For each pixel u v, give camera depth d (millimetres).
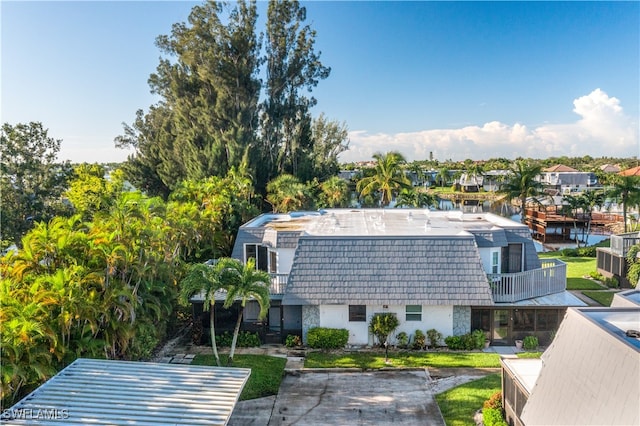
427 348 19594
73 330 14602
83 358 13484
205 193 33406
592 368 8961
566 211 50219
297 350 19578
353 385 16234
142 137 59062
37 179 33719
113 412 10141
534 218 54625
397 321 19281
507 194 49375
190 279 16547
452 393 15328
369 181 52188
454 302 18906
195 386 11453
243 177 39844
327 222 25141
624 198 46031
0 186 31906
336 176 52156
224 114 45719
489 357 18531
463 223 24703
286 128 52656
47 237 15031
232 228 32125
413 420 13805
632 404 7547
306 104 52875
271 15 50125
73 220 17094
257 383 16234
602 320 10180
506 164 138250
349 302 19125
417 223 24922
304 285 19438
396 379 16656
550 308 19625
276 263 21875
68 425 9602
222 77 45562
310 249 19781
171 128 53750
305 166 50250
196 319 20438
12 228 31094
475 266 19234
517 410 12469
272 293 20719
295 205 40500
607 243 41406
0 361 11602
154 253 18375
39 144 33938
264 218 28125
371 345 19828
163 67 55906
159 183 52750
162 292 19109
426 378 16703
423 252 19500
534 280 20562
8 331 12047
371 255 19594
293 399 15266
